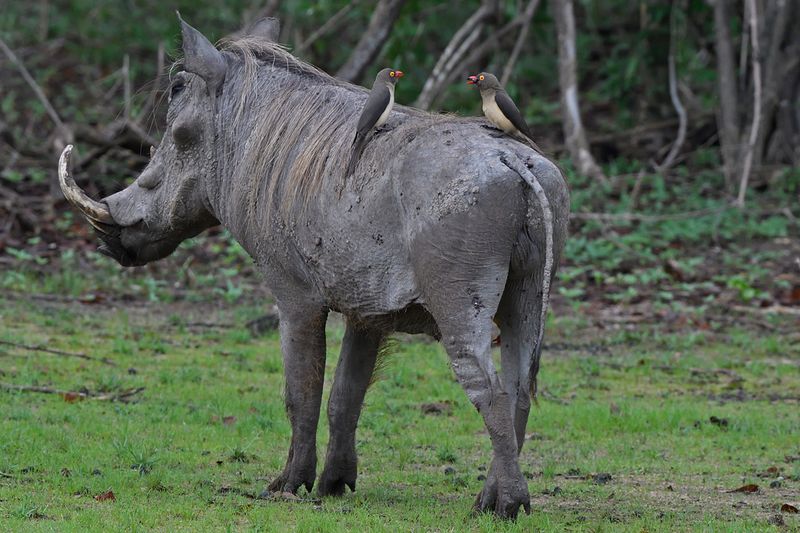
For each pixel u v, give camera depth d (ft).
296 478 60.08
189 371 88.94
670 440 76.69
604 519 56.24
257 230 60.34
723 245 140.26
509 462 52.16
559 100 190.70
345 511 56.65
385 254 54.70
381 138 55.52
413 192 53.16
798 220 144.66
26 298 110.93
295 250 58.70
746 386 93.45
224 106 62.75
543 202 51.16
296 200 57.93
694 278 127.65
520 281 54.03
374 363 60.85
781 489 64.49
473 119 56.54
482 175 51.85
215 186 63.46
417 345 103.60
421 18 187.62
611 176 161.27
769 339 106.83
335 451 60.59
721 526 54.90
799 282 125.70
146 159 147.23
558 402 86.02
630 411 82.33
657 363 100.07
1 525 51.03
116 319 106.73
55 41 191.01
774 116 165.07
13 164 151.84
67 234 132.98
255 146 60.39
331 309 60.03
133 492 58.65
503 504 52.34
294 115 59.67
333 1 179.73
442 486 63.57
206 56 62.80
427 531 52.44
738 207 143.54
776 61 163.43
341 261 56.29
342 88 60.18
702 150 170.60
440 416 81.71
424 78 176.76
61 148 149.07
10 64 181.27
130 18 190.08
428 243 52.54
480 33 168.96
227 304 115.44
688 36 190.08
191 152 64.34
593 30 195.21
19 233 132.46
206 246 132.98
